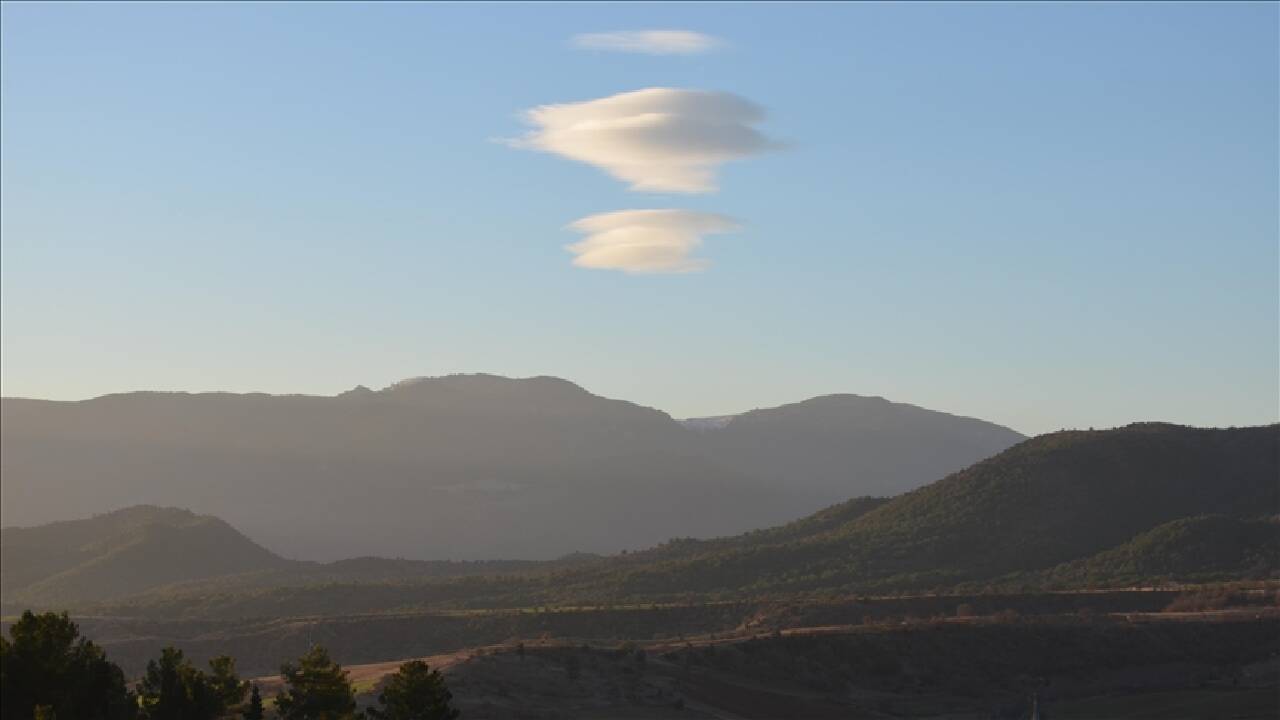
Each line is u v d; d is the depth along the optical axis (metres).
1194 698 143.62
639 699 128.00
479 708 115.38
